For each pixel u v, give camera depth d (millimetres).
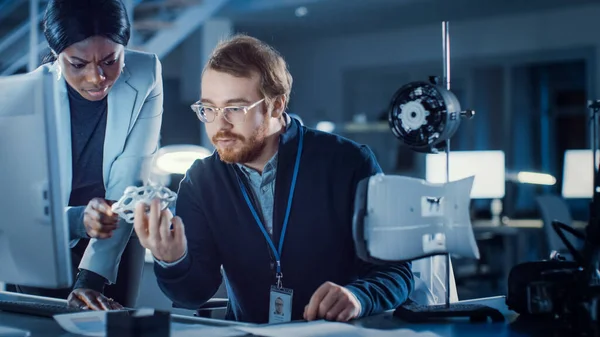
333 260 1989
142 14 8234
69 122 2266
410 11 9172
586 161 6789
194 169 2066
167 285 1879
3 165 1653
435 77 1847
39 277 1667
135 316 1469
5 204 1674
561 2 8703
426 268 2254
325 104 11625
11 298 2148
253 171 2012
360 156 2037
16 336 1538
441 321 1696
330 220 1984
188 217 2021
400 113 1831
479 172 6789
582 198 6816
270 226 2014
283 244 1981
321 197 1988
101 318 1704
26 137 1603
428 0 8430
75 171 2318
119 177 2328
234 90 1823
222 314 2430
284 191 1987
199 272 1965
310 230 1982
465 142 10172
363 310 1748
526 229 6672
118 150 2334
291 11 9094
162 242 1749
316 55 11711
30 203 1622
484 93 10125
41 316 1824
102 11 2025
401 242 1703
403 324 1672
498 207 7488
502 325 1665
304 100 11883
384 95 11047
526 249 7375
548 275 1690
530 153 10094
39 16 6707
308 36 11312
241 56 1852
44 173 1592
